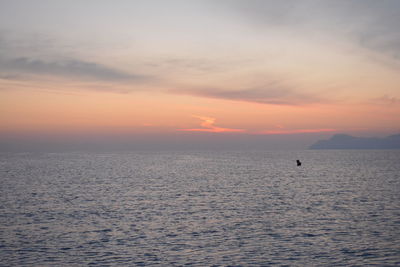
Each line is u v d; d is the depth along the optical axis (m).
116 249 26.25
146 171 108.19
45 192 57.56
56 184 69.94
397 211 40.03
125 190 60.56
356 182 73.12
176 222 35.06
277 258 24.17
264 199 50.12
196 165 146.12
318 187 64.62
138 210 41.56
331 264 22.97
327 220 35.62
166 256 24.67
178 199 50.16
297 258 24.12
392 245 26.75
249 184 70.44
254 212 40.22
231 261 23.66
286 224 33.97
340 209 41.69
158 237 29.44
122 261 23.72
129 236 29.80
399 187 63.75
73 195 54.06
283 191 59.09
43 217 37.47
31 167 129.00
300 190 60.34
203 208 42.94
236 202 47.47
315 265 22.81
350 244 27.11
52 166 135.75
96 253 25.33
